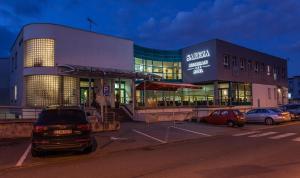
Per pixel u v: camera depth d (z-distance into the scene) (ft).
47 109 41.63
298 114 111.14
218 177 27.78
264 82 167.43
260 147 46.42
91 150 44.83
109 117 91.97
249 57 156.46
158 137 63.00
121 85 114.01
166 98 132.16
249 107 147.43
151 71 135.95
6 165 37.01
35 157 41.65
